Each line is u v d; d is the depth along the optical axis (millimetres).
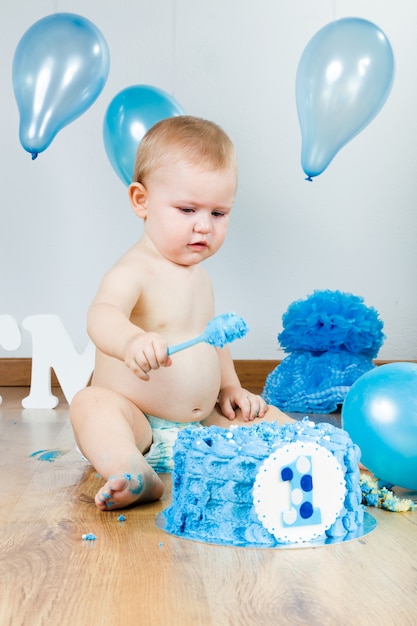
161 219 1408
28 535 1067
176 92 2578
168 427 1457
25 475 1392
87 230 2582
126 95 1959
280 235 2639
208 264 2625
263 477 1060
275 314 2648
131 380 1414
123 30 2553
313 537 1074
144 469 1214
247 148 2611
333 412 2184
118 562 969
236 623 796
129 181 1976
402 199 2660
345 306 2238
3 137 2545
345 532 1102
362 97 1815
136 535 1074
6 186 2557
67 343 2166
